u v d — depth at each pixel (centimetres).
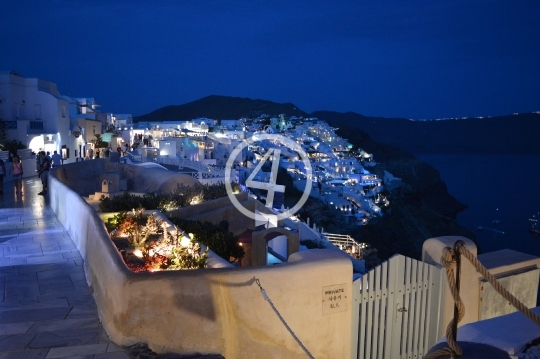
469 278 663
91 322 624
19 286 769
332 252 623
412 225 7425
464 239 693
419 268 652
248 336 558
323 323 589
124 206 1454
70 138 4103
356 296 614
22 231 1175
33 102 3738
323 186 7238
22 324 621
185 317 543
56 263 894
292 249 1581
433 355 331
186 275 547
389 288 632
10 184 2194
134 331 540
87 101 6328
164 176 2220
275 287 565
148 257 759
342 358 604
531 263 715
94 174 2405
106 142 5206
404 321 646
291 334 534
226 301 551
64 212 1254
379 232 6372
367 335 623
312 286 582
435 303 662
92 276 755
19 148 2984
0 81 3503
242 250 1260
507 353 333
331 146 11631
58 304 691
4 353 539
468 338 351
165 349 539
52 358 524
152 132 7688
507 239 7581
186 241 833
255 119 15962
